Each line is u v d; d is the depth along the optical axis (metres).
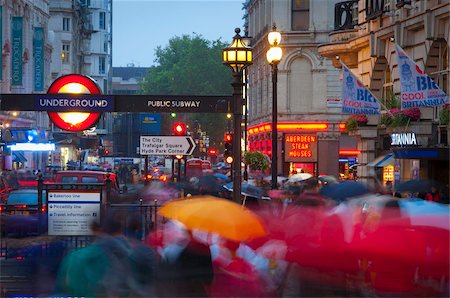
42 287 15.84
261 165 51.62
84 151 89.88
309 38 66.25
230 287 13.61
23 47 76.56
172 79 148.12
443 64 31.80
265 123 70.88
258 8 78.06
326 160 66.00
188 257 11.95
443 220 13.80
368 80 39.78
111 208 17.94
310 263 14.42
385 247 13.82
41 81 80.25
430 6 31.72
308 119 66.44
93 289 11.51
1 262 18.12
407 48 34.28
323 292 14.46
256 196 25.11
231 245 13.69
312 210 15.32
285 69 66.81
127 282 11.67
